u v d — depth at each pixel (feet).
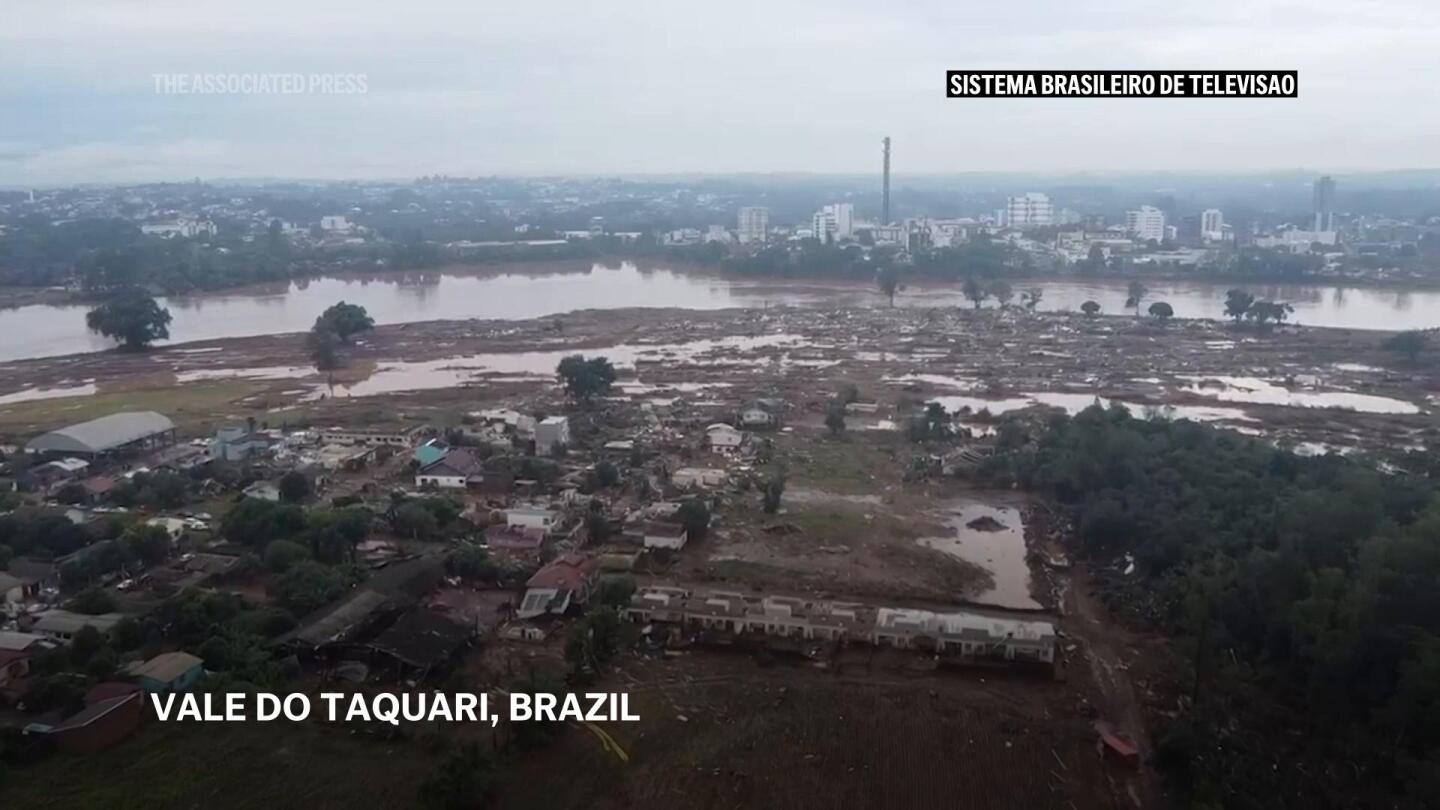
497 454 341.21
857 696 194.29
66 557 244.63
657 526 268.82
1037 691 197.57
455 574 242.37
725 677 201.05
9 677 189.37
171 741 175.11
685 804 162.40
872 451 361.10
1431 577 177.27
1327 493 239.50
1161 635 219.61
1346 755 168.86
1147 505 272.10
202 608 208.95
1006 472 322.96
